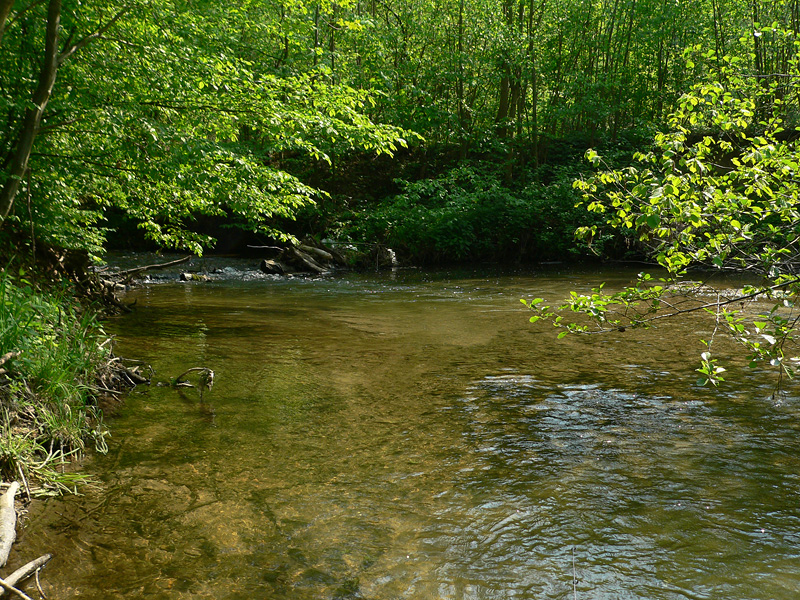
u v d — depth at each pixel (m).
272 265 18.59
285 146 8.86
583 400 6.15
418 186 23.30
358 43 23.72
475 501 4.06
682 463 4.62
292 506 3.98
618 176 4.02
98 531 3.66
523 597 3.06
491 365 7.54
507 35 24.75
